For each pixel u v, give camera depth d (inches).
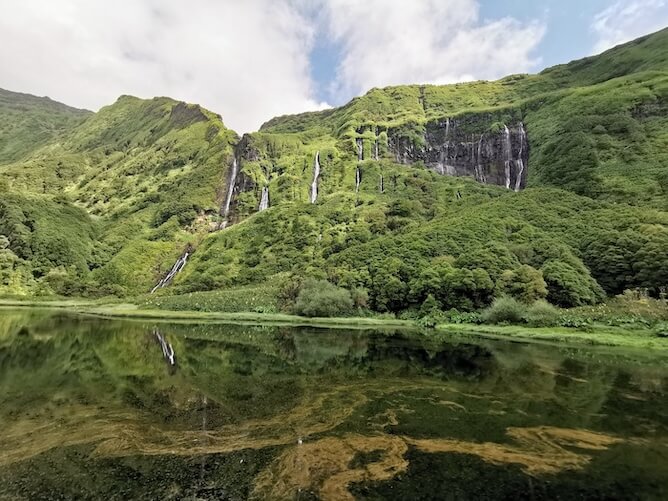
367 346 1756.9
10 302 3663.9
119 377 1122.7
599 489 539.2
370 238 4308.6
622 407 920.3
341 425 774.5
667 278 2491.4
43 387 1000.9
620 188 3966.5
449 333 2235.5
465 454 645.9
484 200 5113.2
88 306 3666.3
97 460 597.6
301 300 3021.7
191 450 641.6
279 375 1184.2
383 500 495.8
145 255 5088.6
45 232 4948.3
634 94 5344.5
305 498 495.8
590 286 2664.9
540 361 1450.5
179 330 2192.4
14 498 484.1
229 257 4655.5
